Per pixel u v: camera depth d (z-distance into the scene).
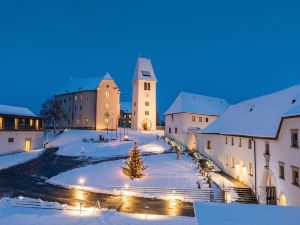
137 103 86.81
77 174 40.84
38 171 43.94
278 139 28.58
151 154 55.78
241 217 12.89
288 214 13.43
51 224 22.45
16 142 56.62
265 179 32.19
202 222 12.15
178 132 68.69
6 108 59.69
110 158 53.19
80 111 88.56
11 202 28.42
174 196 32.97
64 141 72.12
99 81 87.31
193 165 46.06
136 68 89.00
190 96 73.56
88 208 27.56
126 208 28.62
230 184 36.88
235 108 49.44
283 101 33.59
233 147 41.38
